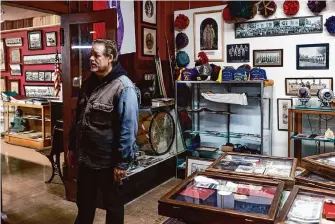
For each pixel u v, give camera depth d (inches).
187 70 167.8
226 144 169.2
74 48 139.2
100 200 137.3
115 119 91.0
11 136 267.9
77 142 96.5
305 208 58.4
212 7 174.2
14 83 289.0
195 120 184.9
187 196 64.6
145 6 171.9
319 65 151.1
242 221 55.2
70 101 139.5
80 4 141.1
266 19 161.2
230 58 172.2
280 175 72.7
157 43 182.7
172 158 176.4
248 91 168.2
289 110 145.6
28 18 265.7
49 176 183.3
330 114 141.4
